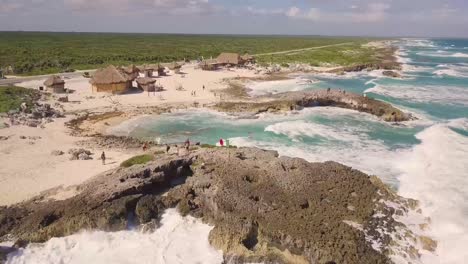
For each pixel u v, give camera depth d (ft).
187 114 186.39
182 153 115.65
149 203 90.84
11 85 229.66
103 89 226.99
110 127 161.89
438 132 154.92
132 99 213.87
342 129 163.63
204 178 99.09
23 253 78.38
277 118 181.68
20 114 166.20
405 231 82.38
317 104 205.98
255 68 354.74
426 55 599.57
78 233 84.02
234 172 100.78
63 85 225.15
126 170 101.71
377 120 179.11
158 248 81.76
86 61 365.81
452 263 75.10
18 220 84.89
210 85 262.26
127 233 86.07
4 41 615.98
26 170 109.50
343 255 73.82
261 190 92.89
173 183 104.12
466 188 102.37
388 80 304.09
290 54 491.31
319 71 351.05
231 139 147.84
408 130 163.02
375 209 88.43
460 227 83.82
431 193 99.09
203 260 78.13
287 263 76.89
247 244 80.89
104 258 78.59
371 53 572.10
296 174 99.55
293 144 142.61
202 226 88.53
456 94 244.01
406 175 112.47
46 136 143.13
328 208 87.04
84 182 100.83
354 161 124.98
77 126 160.15
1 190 97.19
